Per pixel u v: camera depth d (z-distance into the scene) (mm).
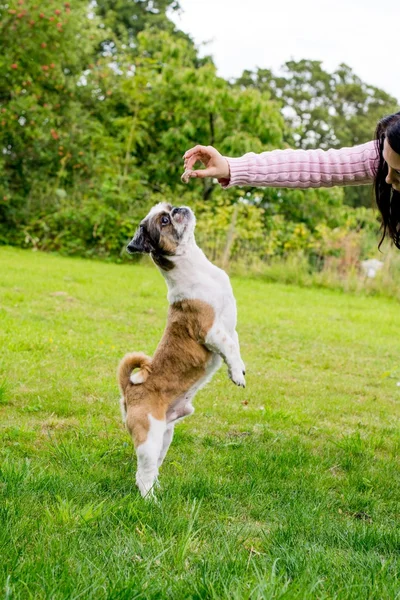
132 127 20875
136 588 2541
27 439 5023
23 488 3748
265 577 2639
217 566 2844
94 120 22688
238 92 20672
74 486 3922
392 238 3547
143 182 20797
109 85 23016
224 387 7102
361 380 8109
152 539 3145
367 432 5938
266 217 19828
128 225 19203
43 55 20438
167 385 4266
